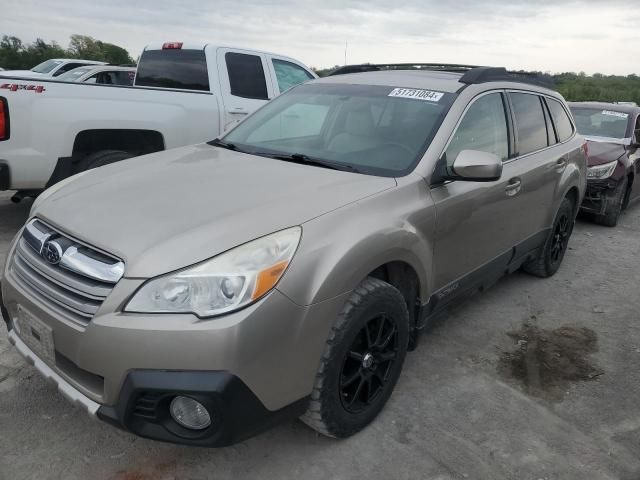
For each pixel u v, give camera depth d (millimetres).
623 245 6418
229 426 2057
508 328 4023
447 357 3545
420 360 3480
